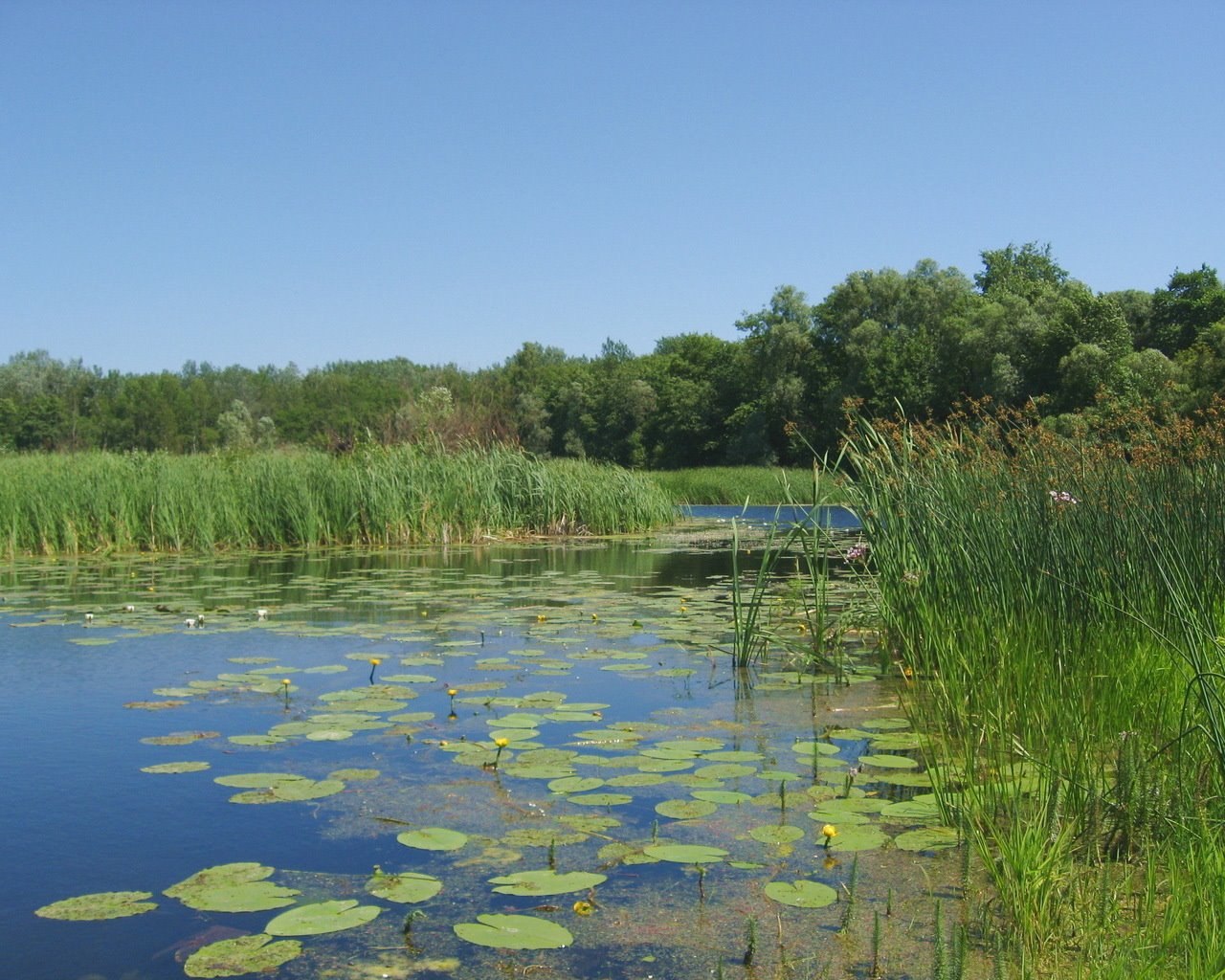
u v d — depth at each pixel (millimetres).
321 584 9625
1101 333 26141
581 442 50938
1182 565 4094
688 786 3719
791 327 43656
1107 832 3082
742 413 44969
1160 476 5078
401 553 13055
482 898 2793
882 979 2357
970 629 4895
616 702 5055
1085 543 4750
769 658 6145
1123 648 4297
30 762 4016
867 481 6133
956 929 2609
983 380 29781
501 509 15992
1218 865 2521
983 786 3455
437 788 3701
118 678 5508
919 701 4934
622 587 9430
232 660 5953
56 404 47094
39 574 10477
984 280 46344
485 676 5594
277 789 3645
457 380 46906
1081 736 3506
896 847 3141
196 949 2496
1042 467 5188
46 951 2479
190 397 55250
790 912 2715
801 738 4375
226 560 12102
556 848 3135
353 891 2828
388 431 28094
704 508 27531
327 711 4766
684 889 2854
